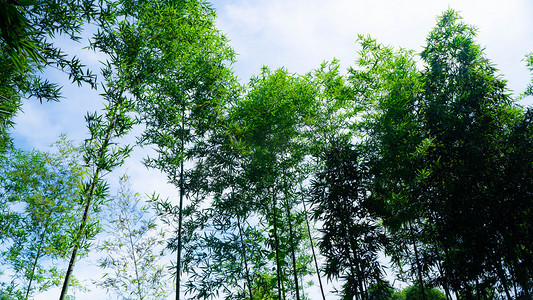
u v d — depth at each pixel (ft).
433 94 20.49
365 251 17.78
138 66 17.30
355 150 20.04
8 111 13.46
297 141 23.48
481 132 18.52
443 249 20.34
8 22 8.73
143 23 17.24
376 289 17.79
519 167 17.47
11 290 20.15
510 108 19.06
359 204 18.76
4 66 12.35
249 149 21.18
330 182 19.40
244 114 21.68
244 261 18.17
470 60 20.44
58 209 19.44
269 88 22.33
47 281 20.92
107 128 15.64
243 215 18.93
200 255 17.52
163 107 19.42
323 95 24.12
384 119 19.84
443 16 22.11
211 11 20.85
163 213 18.02
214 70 20.59
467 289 19.02
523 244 17.51
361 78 22.68
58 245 17.76
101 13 14.24
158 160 18.26
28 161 21.52
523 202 16.92
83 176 19.56
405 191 18.99
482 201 17.56
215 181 19.80
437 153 18.92
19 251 20.08
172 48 18.85
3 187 21.36
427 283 20.63
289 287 24.50
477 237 17.80
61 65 14.28
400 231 21.21
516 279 17.52
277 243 18.95
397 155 19.25
